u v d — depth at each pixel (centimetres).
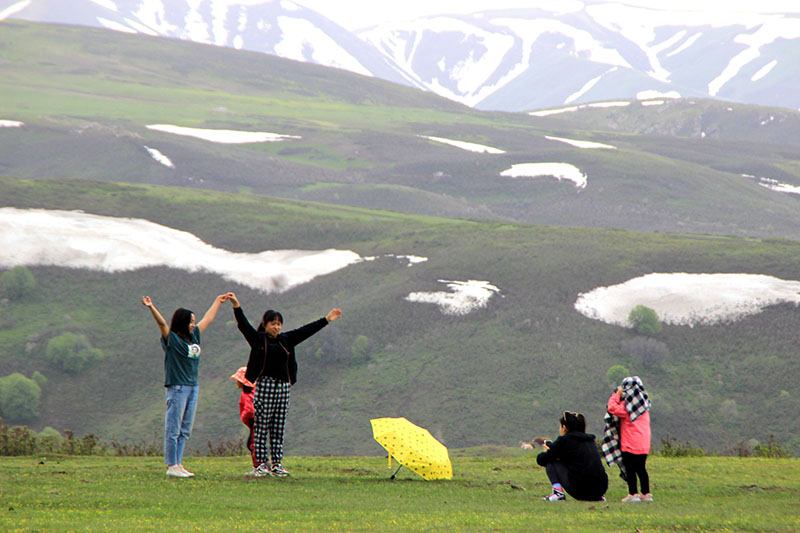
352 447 7412
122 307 10300
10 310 9831
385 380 8750
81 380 8462
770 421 7425
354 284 11462
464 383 8588
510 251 12631
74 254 11419
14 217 12500
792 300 9612
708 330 9250
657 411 7738
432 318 10100
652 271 11394
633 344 8906
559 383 8456
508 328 9744
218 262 12100
